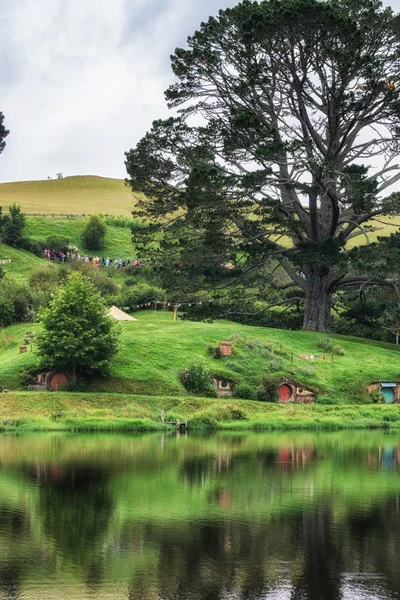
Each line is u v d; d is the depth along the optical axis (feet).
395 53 268.82
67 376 249.75
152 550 94.02
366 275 317.42
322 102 269.03
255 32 251.80
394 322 368.48
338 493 126.00
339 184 277.23
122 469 143.54
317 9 239.91
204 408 238.89
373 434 215.72
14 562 89.51
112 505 114.73
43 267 473.26
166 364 269.23
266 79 260.21
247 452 169.99
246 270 319.27
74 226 629.92
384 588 82.94
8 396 225.35
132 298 428.15
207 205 287.48
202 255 316.60
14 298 367.45
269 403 252.83
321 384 271.69
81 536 99.09
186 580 84.74
